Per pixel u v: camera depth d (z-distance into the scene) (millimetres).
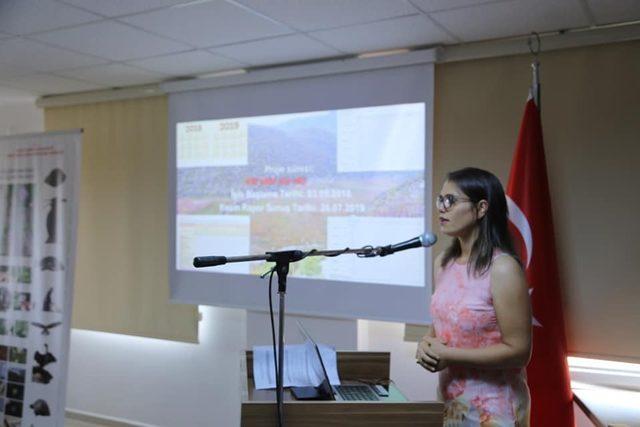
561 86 2682
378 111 3064
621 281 2574
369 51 3041
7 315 3594
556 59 2693
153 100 3805
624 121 2562
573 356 2652
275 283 3328
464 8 2367
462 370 1759
